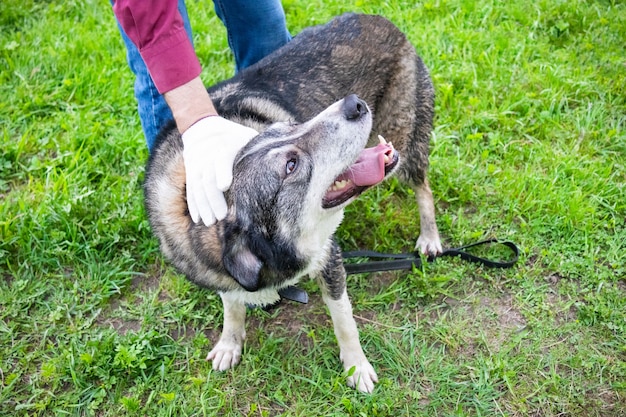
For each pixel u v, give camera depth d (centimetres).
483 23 228
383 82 165
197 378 144
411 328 153
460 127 196
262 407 142
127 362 146
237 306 145
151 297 162
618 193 175
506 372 142
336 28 161
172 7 123
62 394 145
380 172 130
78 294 164
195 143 125
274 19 166
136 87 158
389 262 162
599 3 235
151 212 139
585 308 151
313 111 150
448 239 174
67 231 174
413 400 141
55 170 187
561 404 138
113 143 193
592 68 208
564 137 191
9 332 155
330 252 137
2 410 143
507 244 167
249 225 124
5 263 170
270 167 123
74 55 224
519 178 179
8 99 211
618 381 140
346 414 139
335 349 151
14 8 244
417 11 233
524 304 155
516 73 209
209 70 218
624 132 190
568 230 167
